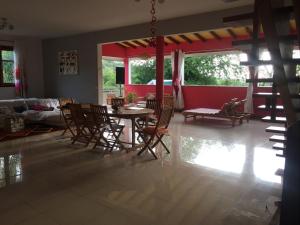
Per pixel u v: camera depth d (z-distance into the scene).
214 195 2.88
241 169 3.68
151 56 10.67
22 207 2.62
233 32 8.15
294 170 1.24
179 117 8.53
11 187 3.11
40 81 9.65
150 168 3.73
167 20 6.53
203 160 4.08
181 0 4.96
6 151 4.59
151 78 11.22
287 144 1.25
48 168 3.74
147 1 5.02
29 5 5.27
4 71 8.68
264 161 4.02
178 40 9.60
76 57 8.63
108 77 11.80
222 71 9.42
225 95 8.91
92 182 3.25
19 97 8.94
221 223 2.33
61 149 4.71
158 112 4.77
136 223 2.34
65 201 2.75
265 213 2.49
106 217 2.44
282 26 2.21
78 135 5.11
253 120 7.91
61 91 9.24
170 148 4.78
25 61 9.13
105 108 4.40
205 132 6.18
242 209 2.57
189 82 10.20
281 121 2.99
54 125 6.73
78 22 6.83
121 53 11.36
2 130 6.26
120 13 5.89
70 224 2.32
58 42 9.09
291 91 2.20
